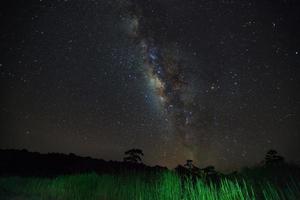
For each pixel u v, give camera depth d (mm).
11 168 14195
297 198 3301
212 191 3949
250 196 3836
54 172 13477
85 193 5895
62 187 6789
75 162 15141
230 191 3877
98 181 6480
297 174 4613
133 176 6203
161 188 4895
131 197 5051
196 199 4023
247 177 4926
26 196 6191
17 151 17891
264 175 4902
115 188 5648
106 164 13758
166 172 5574
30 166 14531
